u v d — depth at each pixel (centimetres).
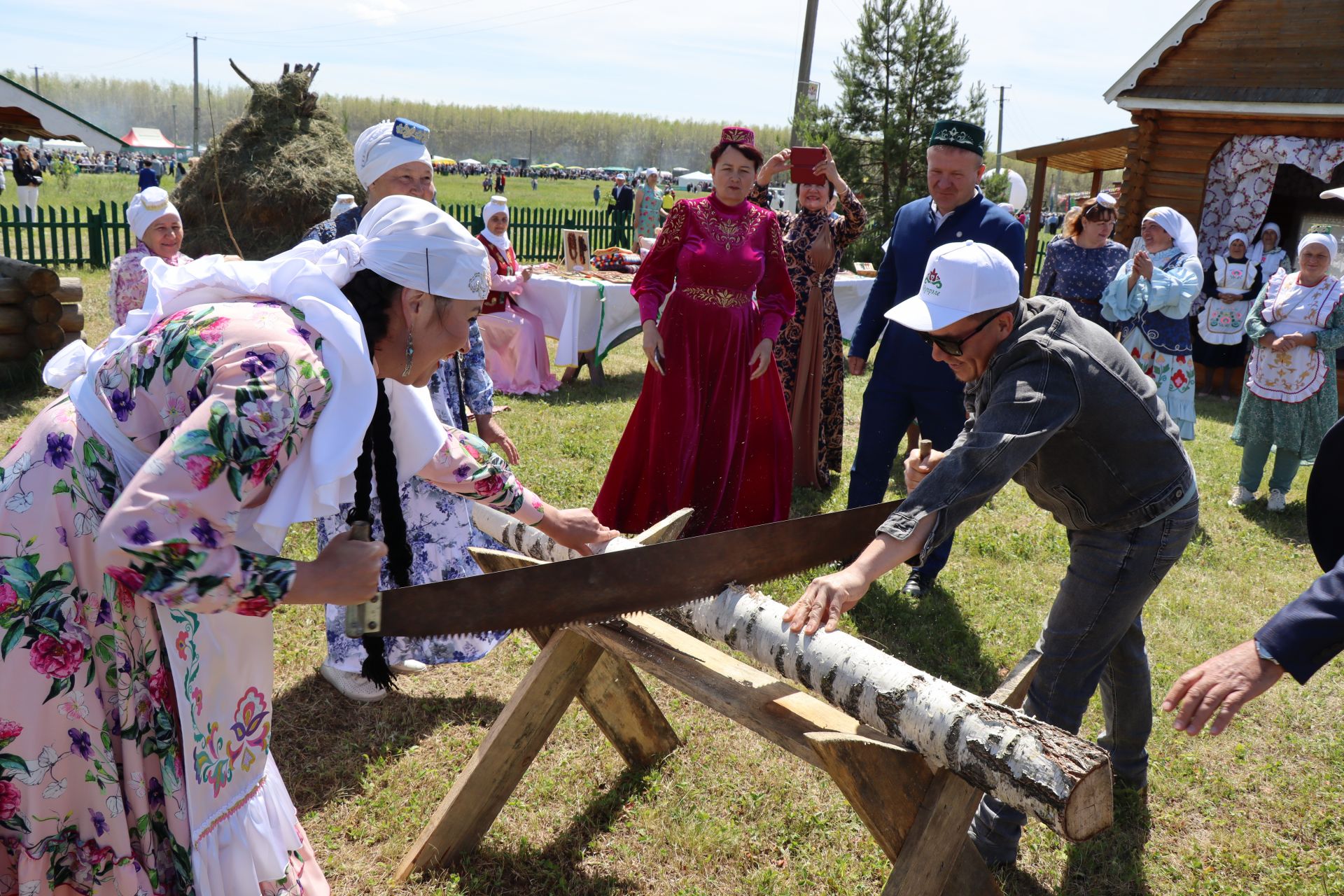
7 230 1578
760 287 502
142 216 586
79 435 177
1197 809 327
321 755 332
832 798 319
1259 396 652
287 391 165
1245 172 1088
